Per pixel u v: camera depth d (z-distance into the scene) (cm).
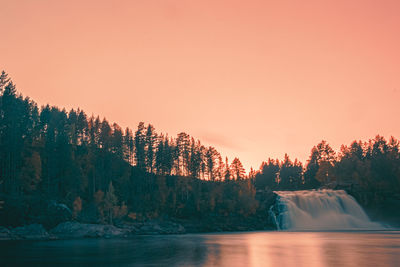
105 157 13338
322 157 19975
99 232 8450
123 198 11812
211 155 15262
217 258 3703
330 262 3350
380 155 17175
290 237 7906
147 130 14212
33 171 9262
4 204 7806
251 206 12888
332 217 12900
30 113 13662
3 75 11556
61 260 3566
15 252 4500
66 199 9850
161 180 12538
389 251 4462
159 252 4394
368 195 13850
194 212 12150
